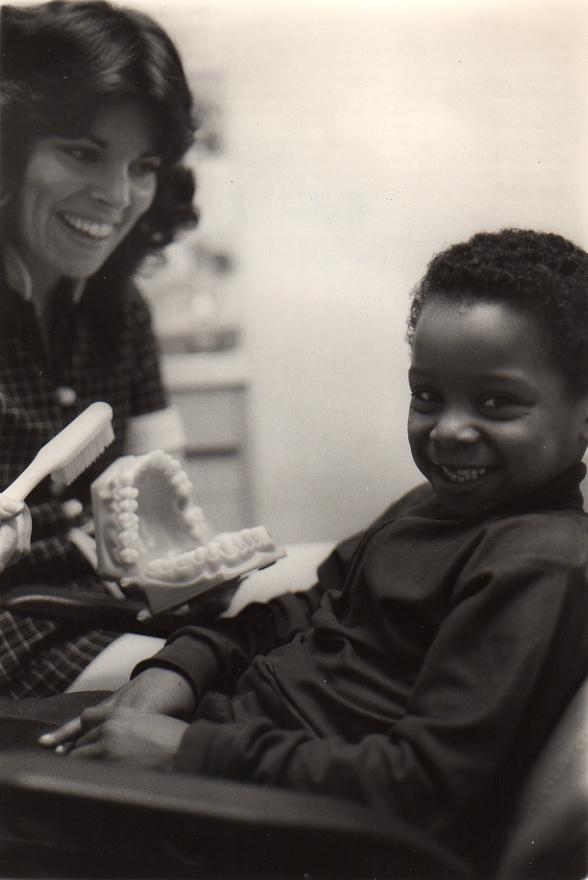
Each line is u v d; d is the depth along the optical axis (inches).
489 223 59.7
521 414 27.3
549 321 27.4
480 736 24.4
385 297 71.2
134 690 30.4
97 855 25.0
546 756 26.0
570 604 25.6
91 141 39.6
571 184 57.2
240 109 62.4
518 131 58.1
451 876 24.1
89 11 39.2
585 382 28.2
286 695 29.3
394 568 29.6
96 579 42.0
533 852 25.6
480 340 27.1
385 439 74.0
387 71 60.2
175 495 38.5
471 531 28.5
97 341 45.1
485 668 25.1
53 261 41.6
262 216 68.5
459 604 26.3
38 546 40.9
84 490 44.1
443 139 60.6
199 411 73.3
